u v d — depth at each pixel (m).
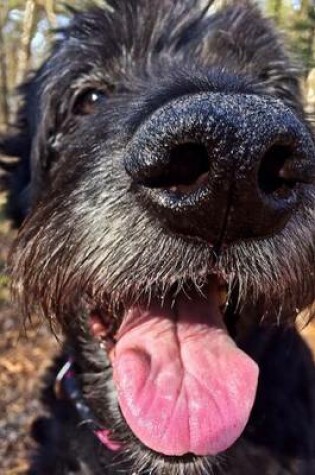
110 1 0.28
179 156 0.15
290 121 0.15
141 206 0.17
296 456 0.26
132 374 0.20
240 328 0.22
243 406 0.19
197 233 0.17
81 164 0.21
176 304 0.21
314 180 0.17
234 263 0.17
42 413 0.30
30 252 0.21
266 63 0.28
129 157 0.17
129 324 0.21
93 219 0.19
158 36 0.27
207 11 0.28
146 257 0.17
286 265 0.18
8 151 0.32
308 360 0.28
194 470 0.19
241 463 0.25
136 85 0.24
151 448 0.19
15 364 0.55
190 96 0.16
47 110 0.28
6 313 0.63
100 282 0.18
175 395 0.20
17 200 0.32
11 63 1.58
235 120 0.15
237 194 0.15
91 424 0.26
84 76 0.27
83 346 0.25
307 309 0.20
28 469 0.30
